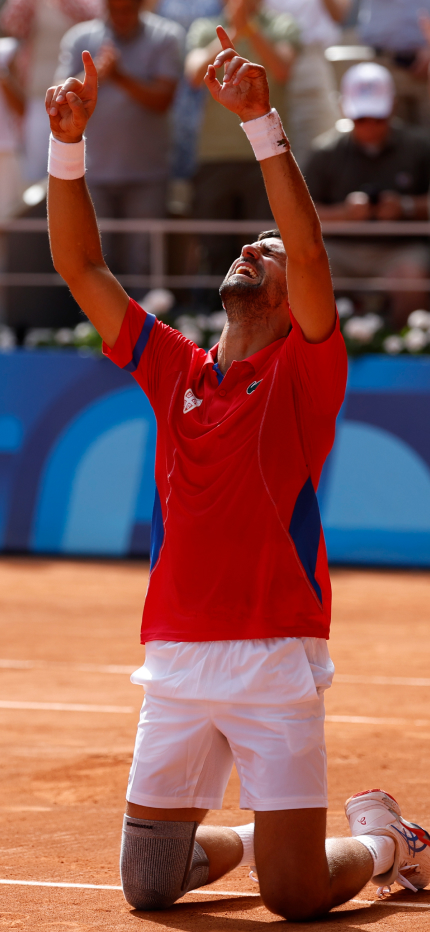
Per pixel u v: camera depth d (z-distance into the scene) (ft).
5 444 135.13
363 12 154.40
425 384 125.49
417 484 125.70
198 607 35.24
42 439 134.21
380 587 112.78
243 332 37.88
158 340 39.11
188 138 152.46
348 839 37.09
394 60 150.30
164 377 38.63
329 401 35.96
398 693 70.74
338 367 35.58
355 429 127.44
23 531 134.92
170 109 138.21
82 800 50.08
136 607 101.65
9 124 156.46
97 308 39.11
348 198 132.57
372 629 92.07
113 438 132.57
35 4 152.56
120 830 45.93
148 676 36.11
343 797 49.55
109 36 137.08
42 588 111.65
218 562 35.27
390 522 126.21
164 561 36.45
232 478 35.55
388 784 51.44
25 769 54.85
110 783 52.65
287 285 35.12
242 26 134.10
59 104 37.37
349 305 133.18
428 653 82.99
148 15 140.87
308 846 33.88
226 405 36.83
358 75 131.64
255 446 35.58
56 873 40.37
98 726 63.10
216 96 34.45
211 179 138.10
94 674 76.48
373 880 37.83
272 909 34.58
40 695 70.64
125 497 132.16
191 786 35.58
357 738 60.03
